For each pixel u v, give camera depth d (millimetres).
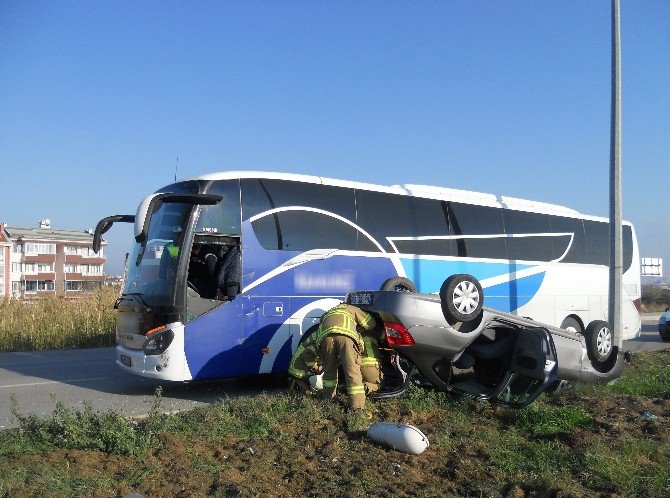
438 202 13453
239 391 11047
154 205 9656
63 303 21094
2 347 19172
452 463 5992
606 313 16844
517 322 8453
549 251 15500
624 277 18094
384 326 8086
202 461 5762
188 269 10086
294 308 10906
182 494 5008
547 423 7312
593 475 5672
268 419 7059
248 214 10727
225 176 10664
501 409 7996
